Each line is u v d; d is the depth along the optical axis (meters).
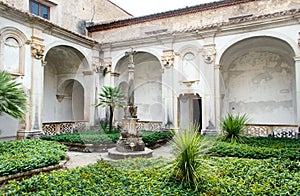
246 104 13.36
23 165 5.32
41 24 10.77
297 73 9.98
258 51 13.10
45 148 7.15
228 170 4.73
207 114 11.35
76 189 3.83
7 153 6.39
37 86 10.71
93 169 4.75
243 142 8.50
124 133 4.71
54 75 14.84
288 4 11.38
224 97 13.23
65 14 14.55
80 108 13.52
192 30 11.68
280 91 12.59
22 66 10.12
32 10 13.12
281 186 3.92
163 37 12.20
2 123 9.53
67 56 13.57
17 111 7.57
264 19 10.41
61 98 14.89
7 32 9.52
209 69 11.58
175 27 13.57
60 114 14.85
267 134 11.26
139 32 13.88
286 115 12.37
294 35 10.06
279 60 12.66
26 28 10.34
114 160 4.64
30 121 10.45
